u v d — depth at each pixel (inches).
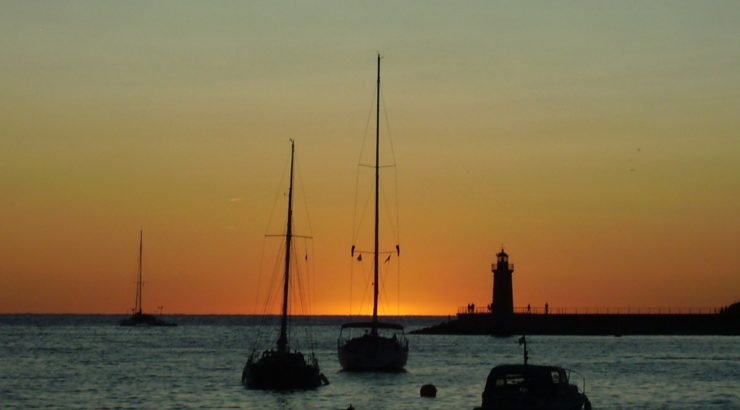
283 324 3683.6
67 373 4618.6
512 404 2448.3
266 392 3535.9
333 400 3358.8
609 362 5506.9
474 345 7746.1
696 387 3909.9
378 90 4480.8
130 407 3198.8
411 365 5182.1
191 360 5718.5
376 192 4397.1
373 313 4259.4
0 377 4367.6
